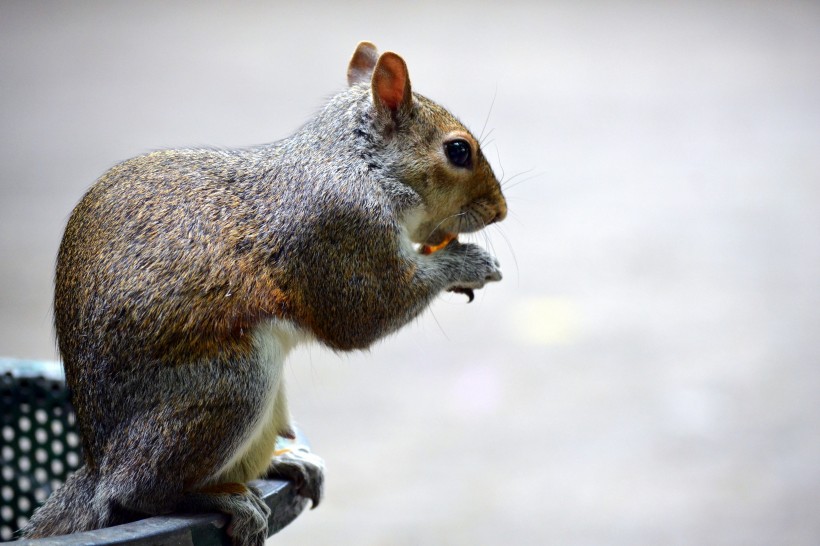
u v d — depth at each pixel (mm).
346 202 1883
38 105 5809
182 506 1838
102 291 1839
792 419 2887
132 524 1807
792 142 5461
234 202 1866
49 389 1951
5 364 1960
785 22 7852
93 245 1848
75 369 1846
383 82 1910
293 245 1868
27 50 6871
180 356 1834
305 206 1875
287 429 1903
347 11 7934
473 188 1937
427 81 6234
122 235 1846
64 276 1854
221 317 1841
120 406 1835
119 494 1834
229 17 7754
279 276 1863
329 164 1890
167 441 1830
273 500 1868
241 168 1878
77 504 1850
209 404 1834
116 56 6762
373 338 1896
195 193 1861
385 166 1911
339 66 6500
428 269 1910
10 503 1958
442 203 1931
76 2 8031
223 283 1846
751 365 3199
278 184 1877
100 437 1841
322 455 2701
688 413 2926
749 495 2555
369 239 1887
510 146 5305
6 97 5922
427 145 1920
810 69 6715
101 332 1837
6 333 3234
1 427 1957
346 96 1918
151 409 1832
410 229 1928
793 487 2576
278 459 1899
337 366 3279
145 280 1837
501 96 6047
